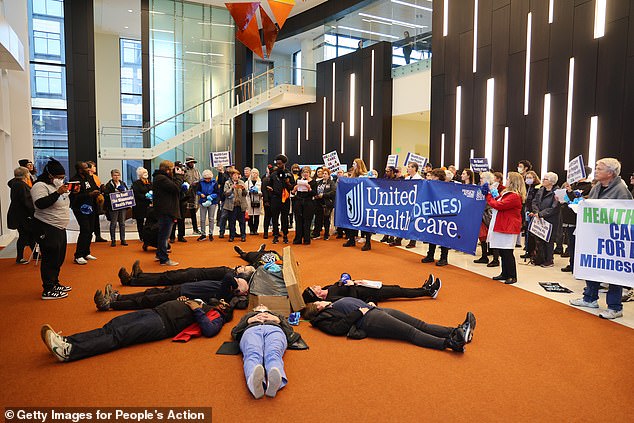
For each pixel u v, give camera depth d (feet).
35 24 64.03
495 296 18.31
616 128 30.91
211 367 11.25
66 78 59.67
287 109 73.87
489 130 41.75
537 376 11.00
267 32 28.60
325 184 34.63
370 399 9.71
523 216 32.53
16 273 21.99
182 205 32.12
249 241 33.04
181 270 19.51
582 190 25.89
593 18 32.48
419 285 20.16
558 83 35.17
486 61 41.78
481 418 9.02
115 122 79.66
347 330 13.60
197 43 69.36
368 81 58.03
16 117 39.91
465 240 22.98
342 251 28.96
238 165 72.13
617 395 10.07
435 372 11.14
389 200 27.02
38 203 16.66
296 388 10.18
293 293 15.05
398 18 54.95
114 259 25.53
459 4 44.60
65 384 10.26
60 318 15.01
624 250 15.52
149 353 12.12
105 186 31.04
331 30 66.69
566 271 23.34
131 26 74.49
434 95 47.91
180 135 58.70
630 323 15.15
